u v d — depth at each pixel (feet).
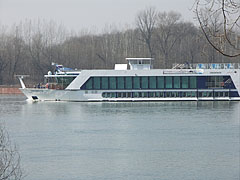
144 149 453.99
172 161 404.57
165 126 602.03
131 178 353.92
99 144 480.64
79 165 391.24
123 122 645.92
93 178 354.13
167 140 499.92
